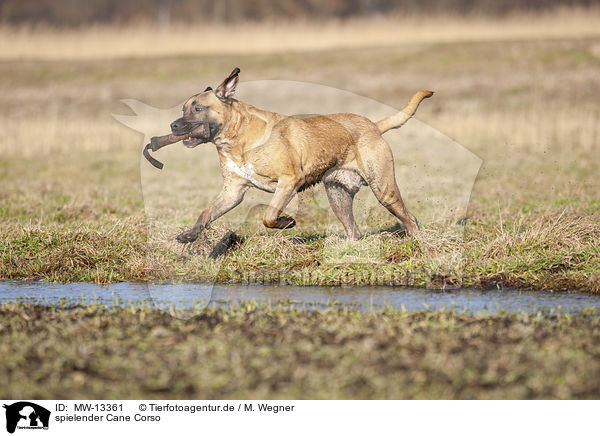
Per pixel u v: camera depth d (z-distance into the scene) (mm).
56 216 16062
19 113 35188
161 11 72125
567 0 71312
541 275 11758
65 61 44094
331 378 7746
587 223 13453
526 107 32781
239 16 72438
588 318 9742
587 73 37000
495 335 8867
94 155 27141
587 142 26453
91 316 9898
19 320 9594
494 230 13781
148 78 40562
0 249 13055
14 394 7512
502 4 72000
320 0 72438
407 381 7668
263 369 7945
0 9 75500
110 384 7668
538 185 19547
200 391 7602
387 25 50750
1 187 20531
